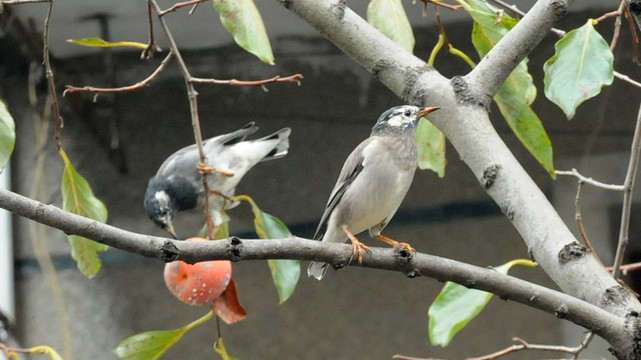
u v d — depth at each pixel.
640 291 11.95
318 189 11.92
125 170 11.94
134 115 11.96
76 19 10.64
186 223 12.03
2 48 11.20
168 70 11.91
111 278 11.73
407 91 6.67
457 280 5.91
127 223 11.88
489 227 11.78
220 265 7.20
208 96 12.00
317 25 6.95
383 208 8.25
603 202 11.79
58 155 11.77
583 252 5.91
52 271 11.58
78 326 11.59
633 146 6.38
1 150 6.63
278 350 11.68
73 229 5.43
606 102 11.88
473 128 6.39
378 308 11.78
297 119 12.06
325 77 12.06
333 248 5.94
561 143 11.94
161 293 11.72
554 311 5.64
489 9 7.52
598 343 11.37
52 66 11.37
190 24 11.01
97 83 11.67
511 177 6.20
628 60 11.80
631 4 5.95
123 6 10.45
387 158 8.25
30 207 5.41
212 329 11.70
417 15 11.51
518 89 7.66
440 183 11.94
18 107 11.64
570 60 5.98
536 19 6.59
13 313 11.31
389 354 11.63
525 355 11.55
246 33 6.99
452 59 11.90
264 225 8.01
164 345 7.80
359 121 12.02
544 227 6.03
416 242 11.83
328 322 11.75
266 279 11.86
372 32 6.88
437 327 7.05
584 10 11.57
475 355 11.61
